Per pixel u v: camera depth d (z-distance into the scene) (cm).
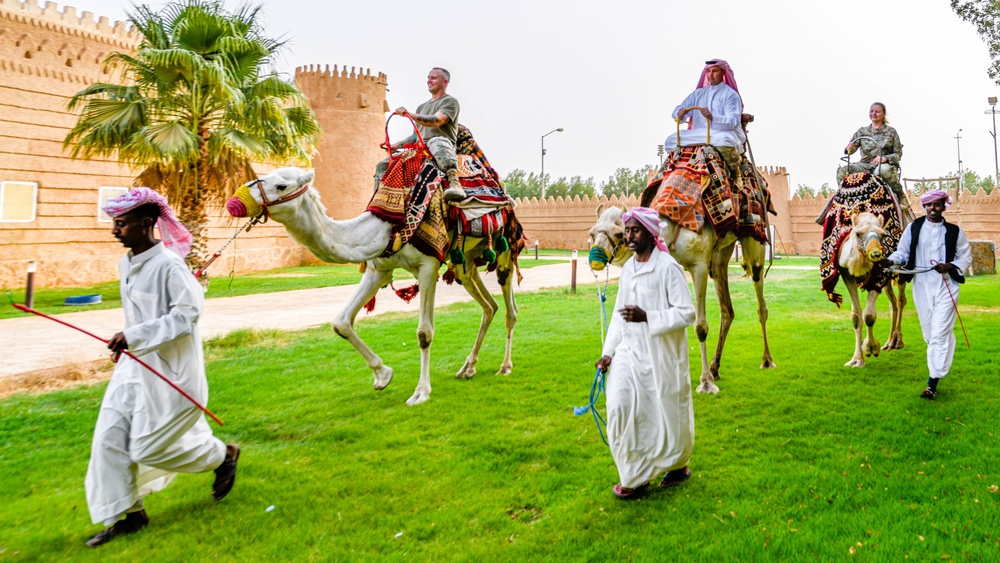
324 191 3325
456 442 525
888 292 868
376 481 444
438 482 444
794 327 1061
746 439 520
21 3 2017
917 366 761
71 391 680
